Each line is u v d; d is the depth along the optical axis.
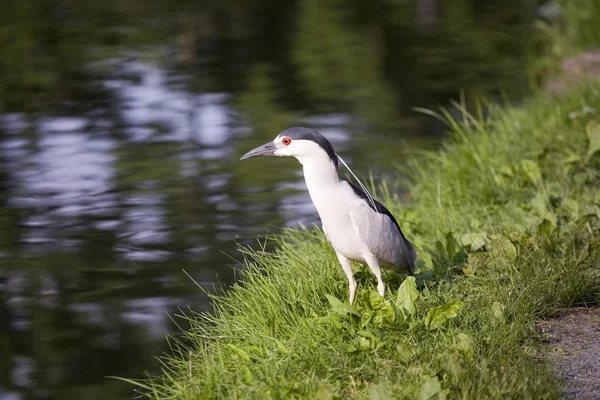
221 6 33.12
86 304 10.34
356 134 16.84
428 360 6.93
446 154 13.99
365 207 8.04
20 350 9.28
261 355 7.45
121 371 8.80
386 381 6.52
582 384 6.49
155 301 10.32
